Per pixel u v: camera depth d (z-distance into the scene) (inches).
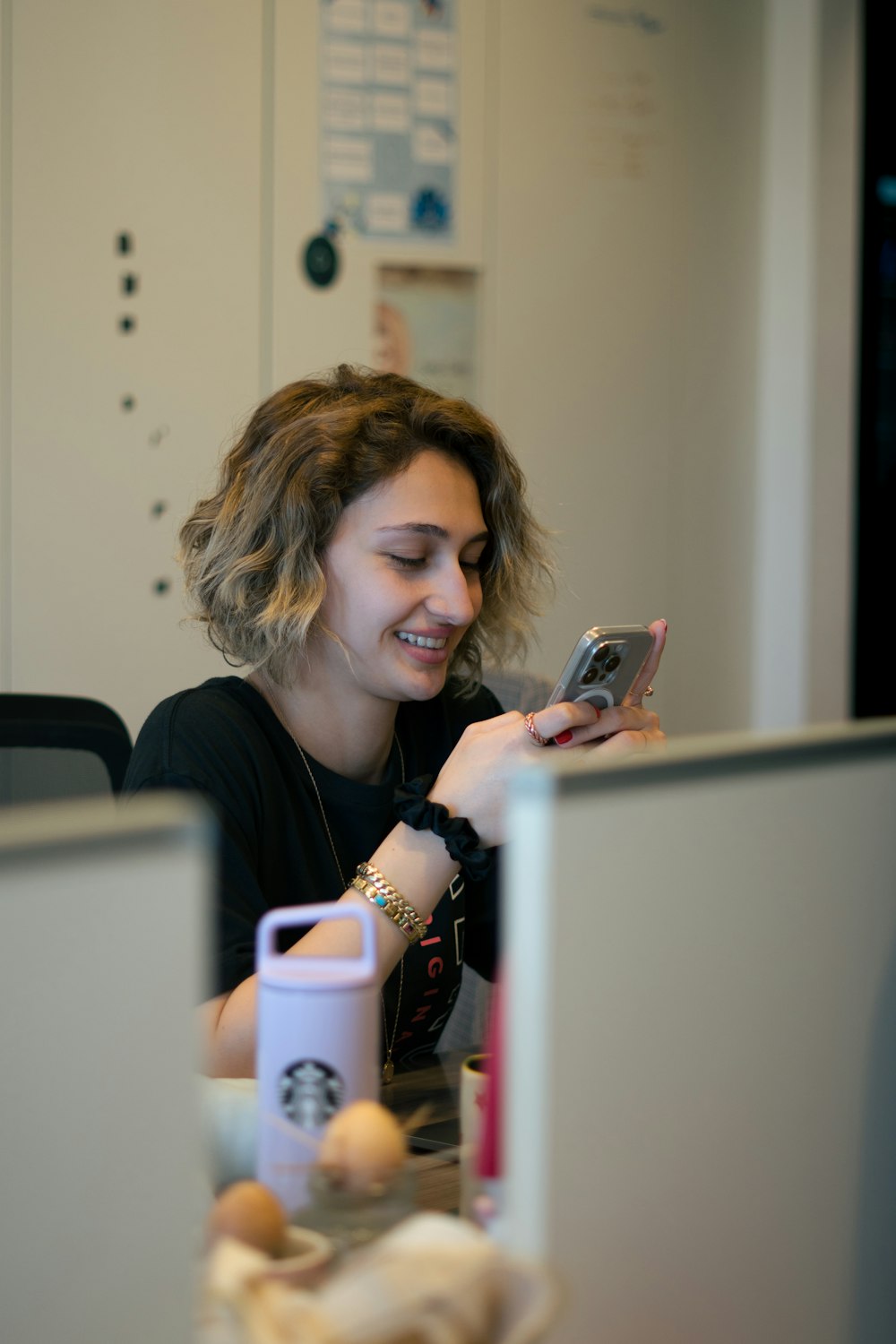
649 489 133.6
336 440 54.3
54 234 104.8
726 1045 24.2
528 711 77.6
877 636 146.5
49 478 105.9
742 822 24.1
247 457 57.9
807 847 25.2
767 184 137.6
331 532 55.1
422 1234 20.9
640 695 54.6
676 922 23.1
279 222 113.0
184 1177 20.5
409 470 55.2
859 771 26.0
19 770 67.6
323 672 56.8
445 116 119.5
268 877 54.0
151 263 108.4
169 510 110.0
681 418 135.0
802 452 138.0
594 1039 22.2
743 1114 24.6
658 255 132.0
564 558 129.2
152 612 109.7
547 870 21.4
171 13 107.3
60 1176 20.2
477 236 122.1
